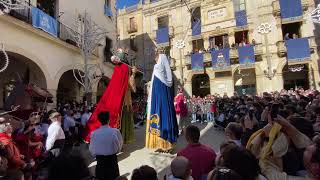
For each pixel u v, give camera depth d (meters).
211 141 9.56
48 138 6.62
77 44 16.12
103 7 21.31
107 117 5.21
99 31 19.84
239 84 27.81
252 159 2.48
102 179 4.94
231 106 14.62
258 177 2.57
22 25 11.38
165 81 7.82
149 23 33.22
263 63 25.78
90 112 11.97
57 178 2.17
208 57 27.92
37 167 6.12
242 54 26.06
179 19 31.00
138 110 18.05
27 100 7.58
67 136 9.68
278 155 3.69
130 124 8.73
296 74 25.92
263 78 25.69
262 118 6.41
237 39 27.75
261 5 26.38
